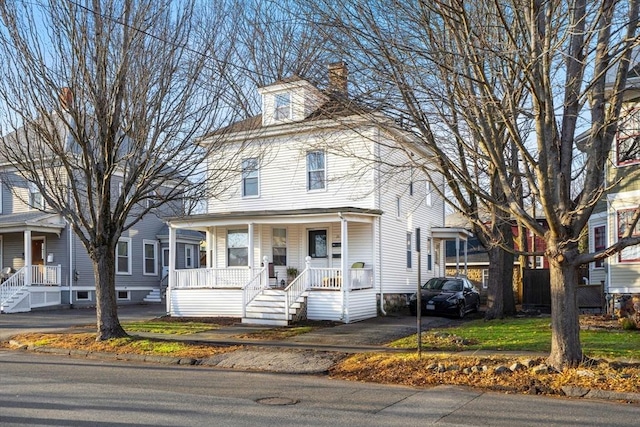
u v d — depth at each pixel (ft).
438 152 35.27
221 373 38.32
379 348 45.91
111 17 45.47
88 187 48.91
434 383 34.47
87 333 55.16
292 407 27.99
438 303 71.31
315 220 68.54
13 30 43.96
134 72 46.34
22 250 98.68
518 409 27.84
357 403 29.01
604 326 54.29
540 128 33.09
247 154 68.85
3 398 29.22
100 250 50.78
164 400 29.12
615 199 64.08
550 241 34.14
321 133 57.88
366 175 72.23
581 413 27.02
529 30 32.71
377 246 73.36
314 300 67.00
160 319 70.79
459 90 33.73
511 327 57.47
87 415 25.76
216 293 71.97
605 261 69.67
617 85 33.50
